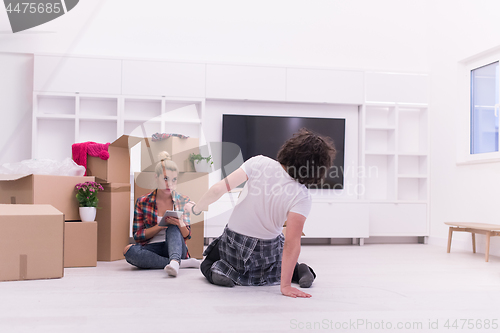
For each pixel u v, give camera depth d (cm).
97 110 436
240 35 474
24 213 218
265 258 199
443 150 457
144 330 130
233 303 166
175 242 240
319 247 423
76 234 264
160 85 434
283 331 131
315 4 489
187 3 466
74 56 420
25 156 427
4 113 423
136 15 455
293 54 482
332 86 468
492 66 404
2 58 423
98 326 134
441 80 466
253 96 453
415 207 471
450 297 186
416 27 500
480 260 329
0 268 213
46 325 135
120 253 302
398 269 273
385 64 495
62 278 222
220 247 206
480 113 417
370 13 496
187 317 145
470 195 412
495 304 173
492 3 390
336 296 183
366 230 445
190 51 463
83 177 278
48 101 429
